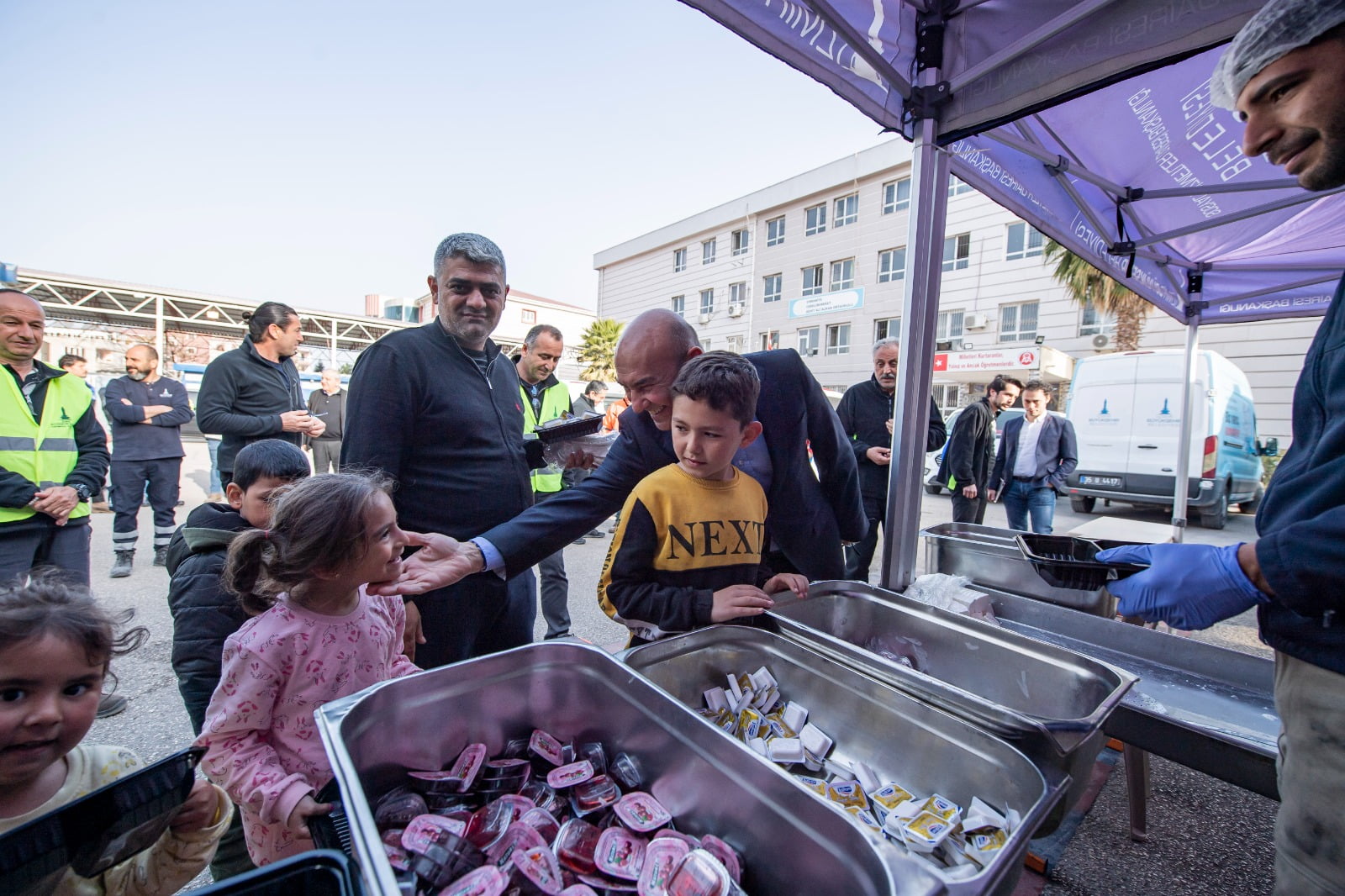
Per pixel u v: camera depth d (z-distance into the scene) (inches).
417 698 28.7
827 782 32.6
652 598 44.9
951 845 26.8
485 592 61.0
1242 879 59.2
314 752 36.3
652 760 29.6
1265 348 407.8
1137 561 36.9
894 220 620.4
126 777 22.7
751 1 51.8
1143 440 277.7
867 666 36.1
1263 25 24.9
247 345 108.0
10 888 19.4
